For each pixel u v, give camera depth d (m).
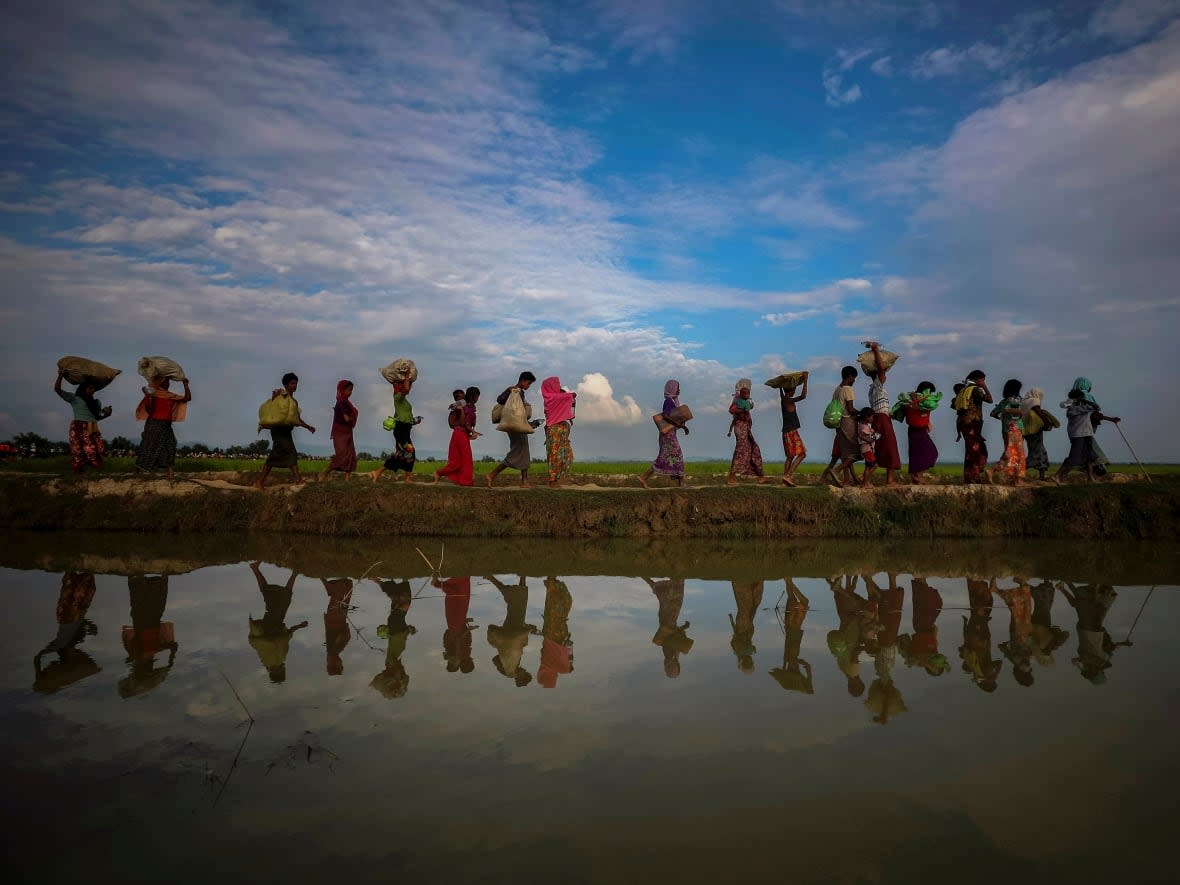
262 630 4.88
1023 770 2.71
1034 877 1.98
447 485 12.00
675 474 12.44
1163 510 11.19
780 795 2.49
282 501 11.23
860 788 2.55
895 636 4.86
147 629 4.88
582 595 6.32
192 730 3.07
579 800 2.44
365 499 11.11
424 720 3.20
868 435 11.98
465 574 7.43
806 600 6.16
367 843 2.17
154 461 12.07
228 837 2.21
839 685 3.75
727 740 2.99
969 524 11.60
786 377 12.62
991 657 4.33
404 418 12.49
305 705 3.39
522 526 11.04
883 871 2.00
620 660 4.21
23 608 5.52
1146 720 3.24
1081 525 11.33
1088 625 5.21
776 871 1.99
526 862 2.06
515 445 12.38
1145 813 2.38
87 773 2.65
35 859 2.07
